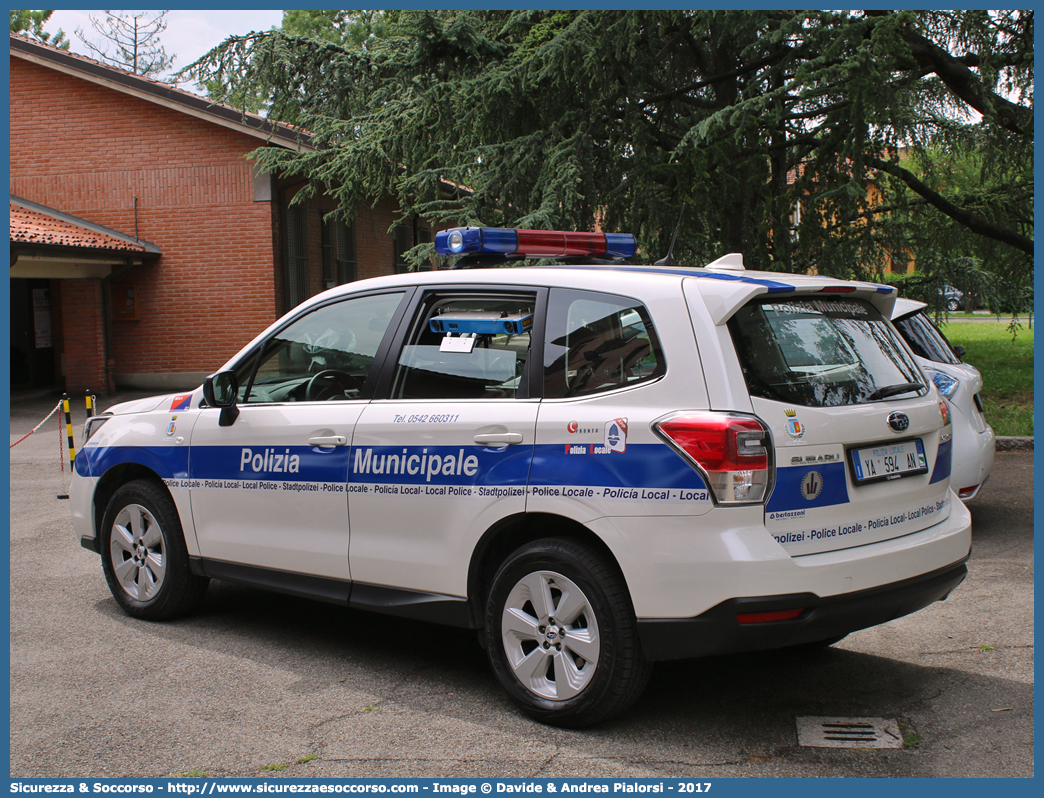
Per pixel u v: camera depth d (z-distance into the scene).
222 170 19.52
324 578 4.46
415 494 4.09
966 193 14.03
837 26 9.20
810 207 9.61
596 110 10.55
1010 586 5.54
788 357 3.59
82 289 19.47
